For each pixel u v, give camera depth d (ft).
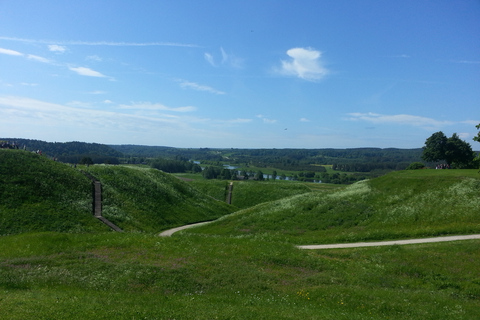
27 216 150.92
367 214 156.15
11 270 81.25
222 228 182.50
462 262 89.92
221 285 78.02
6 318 50.37
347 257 102.83
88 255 94.12
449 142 312.71
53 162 223.92
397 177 190.19
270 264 92.79
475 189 150.00
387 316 62.18
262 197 375.66
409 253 98.89
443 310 64.95
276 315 57.52
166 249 101.09
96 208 191.72
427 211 142.41
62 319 51.37
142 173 295.28
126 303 63.16
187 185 342.44
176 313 56.95
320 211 170.81
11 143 245.04
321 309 63.93
